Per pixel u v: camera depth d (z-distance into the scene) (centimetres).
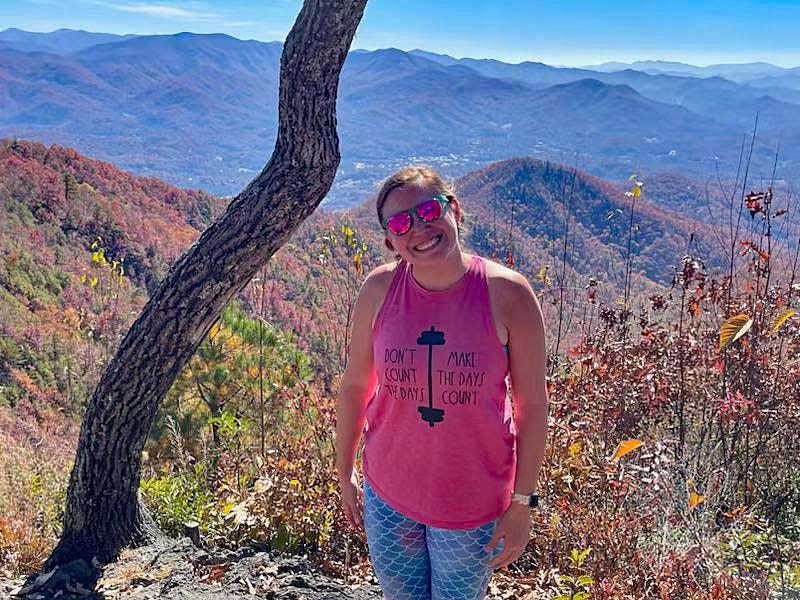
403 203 190
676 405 493
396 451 203
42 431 1350
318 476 379
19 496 438
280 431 537
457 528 200
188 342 324
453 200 196
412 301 197
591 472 388
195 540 353
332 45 286
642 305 519
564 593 311
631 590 307
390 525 209
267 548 356
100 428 326
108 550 333
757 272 473
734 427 471
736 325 263
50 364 2442
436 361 191
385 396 203
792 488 450
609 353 484
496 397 194
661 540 344
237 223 310
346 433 229
